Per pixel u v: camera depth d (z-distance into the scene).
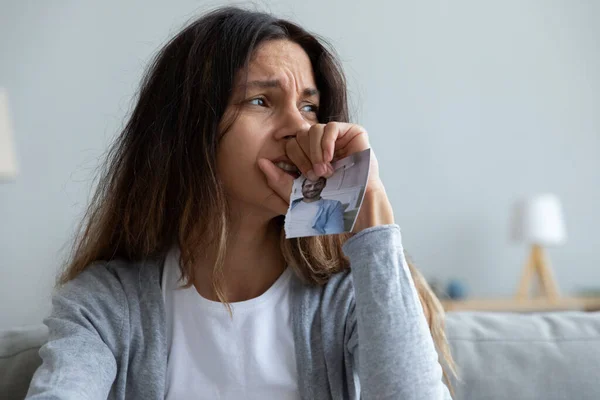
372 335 0.87
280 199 0.98
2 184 3.10
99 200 1.13
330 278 1.07
